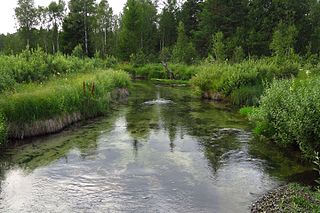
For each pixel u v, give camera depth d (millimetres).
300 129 12070
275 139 14812
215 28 68875
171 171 12180
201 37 71188
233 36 65312
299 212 8508
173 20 84188
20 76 23734
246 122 19906
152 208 9414
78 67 34125
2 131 14609
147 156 13828
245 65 30641
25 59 27969
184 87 39250
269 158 13477
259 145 15234
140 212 9203
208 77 30484
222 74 29750
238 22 69812
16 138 16000
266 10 68500
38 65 26672
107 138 16453
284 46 48312
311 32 67125
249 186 10875
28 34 74750
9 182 11266
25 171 12227
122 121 20188
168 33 83875
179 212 9211
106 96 23828
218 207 9500
